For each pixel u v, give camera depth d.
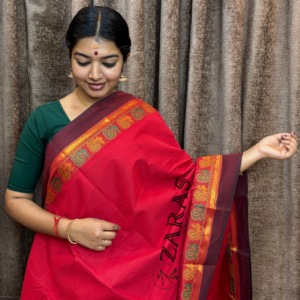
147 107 1.18
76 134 1.05
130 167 1.07
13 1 1.32
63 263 1.05
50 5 1.40
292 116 1.54
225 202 1.20
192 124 1.49
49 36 1.41
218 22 1.53
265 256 1.65
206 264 1.17
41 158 1.09
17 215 1.07
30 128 1.05
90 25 0.94
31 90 1.42
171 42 1.43
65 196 1.06
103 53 0.96
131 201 1.08
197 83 1.47
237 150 1.51
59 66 1.45
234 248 1.32
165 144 1.18
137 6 1.37
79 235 1.00
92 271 1.02
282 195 1.64
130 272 1.06
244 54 1.58
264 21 1.51
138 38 1.39
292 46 1.51
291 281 1.64
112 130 1.08
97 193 1.05
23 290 1.09
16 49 1.35
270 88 1.60
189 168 1.23
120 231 1.09
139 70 1.41
